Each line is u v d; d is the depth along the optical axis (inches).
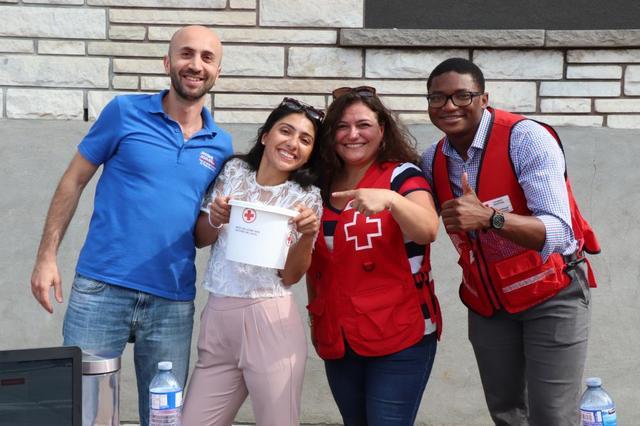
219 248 110.4
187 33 114.7
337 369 112.3
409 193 106.7
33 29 155.3
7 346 157.1
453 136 109.8
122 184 114.0
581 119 156.3
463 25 156.6
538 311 109.7
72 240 157.6
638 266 156.3
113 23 156.1
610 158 155.9
